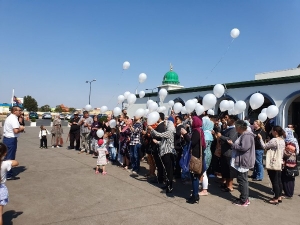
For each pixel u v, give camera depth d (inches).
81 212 180.2
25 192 220.7
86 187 240.8
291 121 568.7
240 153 205.6
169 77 800.3
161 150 234.1
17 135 269.7
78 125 478.9
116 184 255.1
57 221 164.1
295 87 458.3
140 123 309.4
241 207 202.7
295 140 232.2
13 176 272.4
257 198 227.9
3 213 174.6
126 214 179.5
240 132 207.3
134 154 306.2
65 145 541.3
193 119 212.1
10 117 262.8
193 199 206.1
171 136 233.1
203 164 206.4
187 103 303.4
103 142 299.7
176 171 286.7
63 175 283.6
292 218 184.9
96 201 203.8
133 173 304.5
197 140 201.9
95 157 402.9
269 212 194.9
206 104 287.9
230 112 346.0
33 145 522.6
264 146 218.1
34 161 354.9
